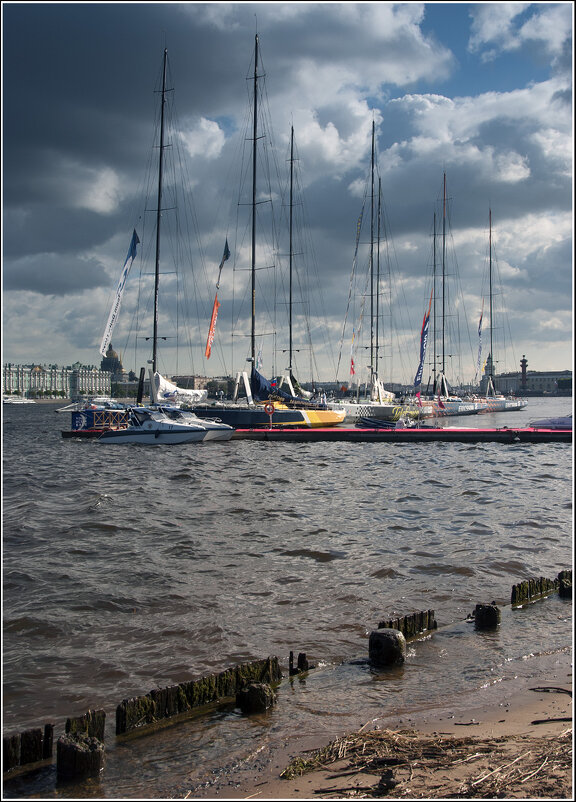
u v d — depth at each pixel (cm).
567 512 2119
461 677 937
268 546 1689
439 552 1612
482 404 10250
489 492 2544
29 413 14375
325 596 1289
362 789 628
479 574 1439
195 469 3319
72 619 1166
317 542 1727
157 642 1067
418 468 3359
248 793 646
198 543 1722
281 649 1043
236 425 5294
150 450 4281
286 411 5341
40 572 1450
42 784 696
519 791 598
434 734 756
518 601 1262
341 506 2262
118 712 798
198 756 737
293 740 766
